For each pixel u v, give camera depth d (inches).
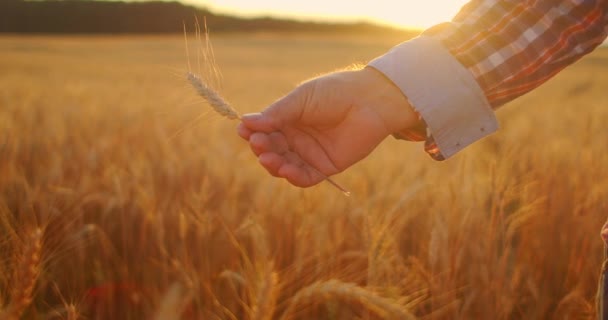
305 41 1154.0
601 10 26.8
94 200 64.9
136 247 59.7
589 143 77.5
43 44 911.7
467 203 51.2
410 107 28.0
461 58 27.7
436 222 45.8
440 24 28.9
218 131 127.1
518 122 134.6
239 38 1247.5
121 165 80.4
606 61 810.8
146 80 363.9
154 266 53.9
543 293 52.1
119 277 53.1
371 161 89.7
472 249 47.7
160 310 23.4
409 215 60.0
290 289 47.5
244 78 438.0
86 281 53.1
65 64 553.0
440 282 43.4
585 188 65.6
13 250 42.6
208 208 56.0
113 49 840.3
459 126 27.8
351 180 75.4
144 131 112.6
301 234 51.6
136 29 1439.5
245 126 27.5
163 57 693.9
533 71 27.7
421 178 76.2
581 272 52.9
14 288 34.2
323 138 28.2
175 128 114.7
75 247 52.7
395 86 27.8
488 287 45.2
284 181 64.6
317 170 28.2
